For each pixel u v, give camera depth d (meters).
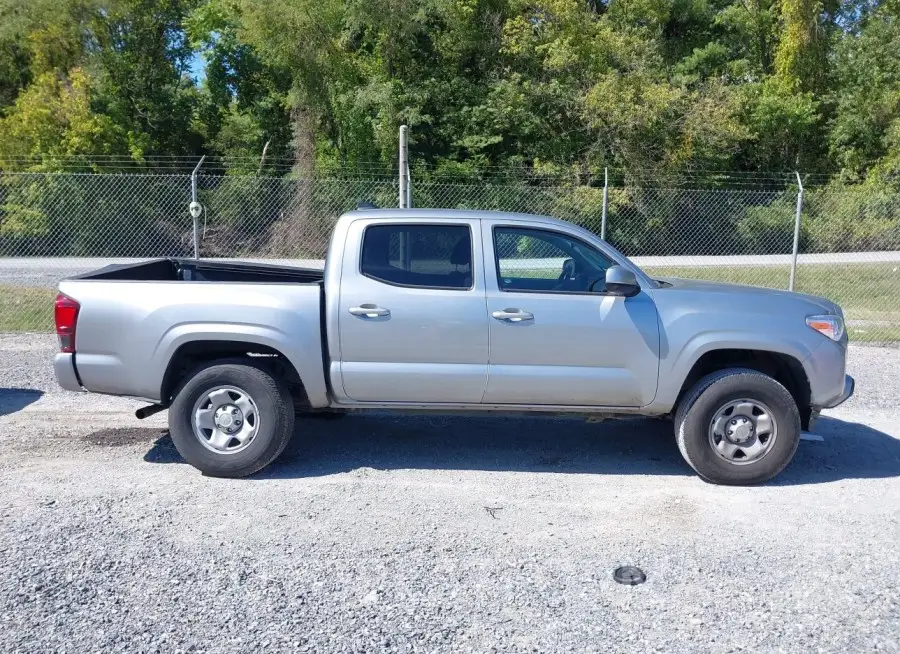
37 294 13.63
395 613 3.69
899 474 5.81
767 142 28.03
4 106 28.80
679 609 3.76
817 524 4.82
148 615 3.63
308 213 17.67
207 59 30.03
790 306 5.61
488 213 5.72
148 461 5.89
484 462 5.96
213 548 4.35
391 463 5.90
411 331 5.46
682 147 24.44
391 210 5.73
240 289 5.50
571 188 20.22
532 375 5.49
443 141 26.02
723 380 5.42
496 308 5.46
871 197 20.05
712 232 21.92
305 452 6.13
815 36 28.08
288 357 5.45
